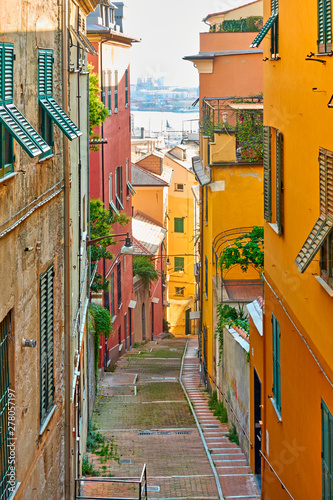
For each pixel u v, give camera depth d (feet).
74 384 47.11
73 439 44.91
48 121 34.47
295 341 35.22
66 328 39.93
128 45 120.88
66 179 39.40
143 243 152.05
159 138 257.75
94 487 51.52
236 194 73.92
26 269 29.14
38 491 32.17
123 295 120.57
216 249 74.59
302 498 34.04
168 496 49.55
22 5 28.32
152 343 145.59
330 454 28.17
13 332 26.78
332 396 27.76
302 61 32.22
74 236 52.31
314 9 29.50
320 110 28.68
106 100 102.73
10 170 25.84
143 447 61.93
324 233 26.63
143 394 86.89
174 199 186.09
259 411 51.72
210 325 83.35
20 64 28.12
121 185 118.52
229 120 82.12
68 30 43.75
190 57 90.43
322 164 28.02
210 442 62.39
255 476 52.47
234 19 105.40
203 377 93.86
